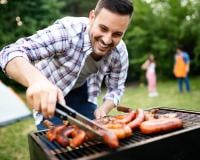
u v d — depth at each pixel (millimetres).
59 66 2131
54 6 11305
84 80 2293
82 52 2064
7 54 1617
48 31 1944
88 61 2156
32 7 10859
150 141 1291
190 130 1404
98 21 1749
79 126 1232
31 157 1557
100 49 1821
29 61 1663
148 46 13438
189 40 13055
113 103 2402
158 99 7945
